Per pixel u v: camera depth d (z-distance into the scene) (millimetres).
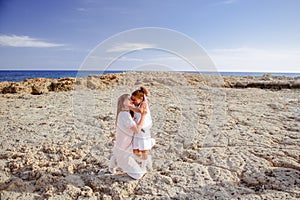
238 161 4016
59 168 3850
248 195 3088
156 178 3520
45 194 3123
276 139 5164
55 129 6137
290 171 3678
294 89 15500
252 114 7656
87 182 3455
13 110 8625
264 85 16359
